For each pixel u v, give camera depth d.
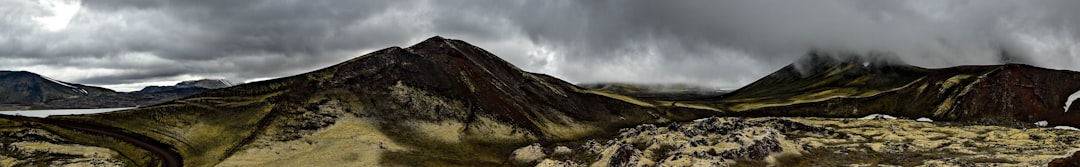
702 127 176.50
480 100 182.50
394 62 189.00
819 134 173.62
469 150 143.75
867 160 120.06
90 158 114.69
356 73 177.75
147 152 122.75
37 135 119.00
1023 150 128.75
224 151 126.19
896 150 133.25
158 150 124.94
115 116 139.88
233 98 156.75
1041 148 131.50
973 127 190.38
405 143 141.25
